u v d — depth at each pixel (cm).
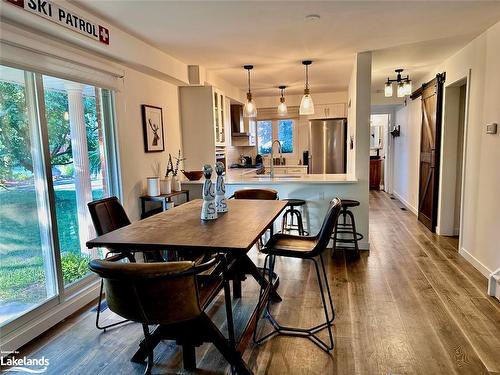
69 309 269
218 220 233
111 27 290
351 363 203
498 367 197
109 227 258
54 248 260
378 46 371
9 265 229
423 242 446
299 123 761
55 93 271
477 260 346
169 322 158
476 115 349
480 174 339
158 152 416
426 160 535
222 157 541
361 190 418
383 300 282
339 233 424
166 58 387
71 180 289
